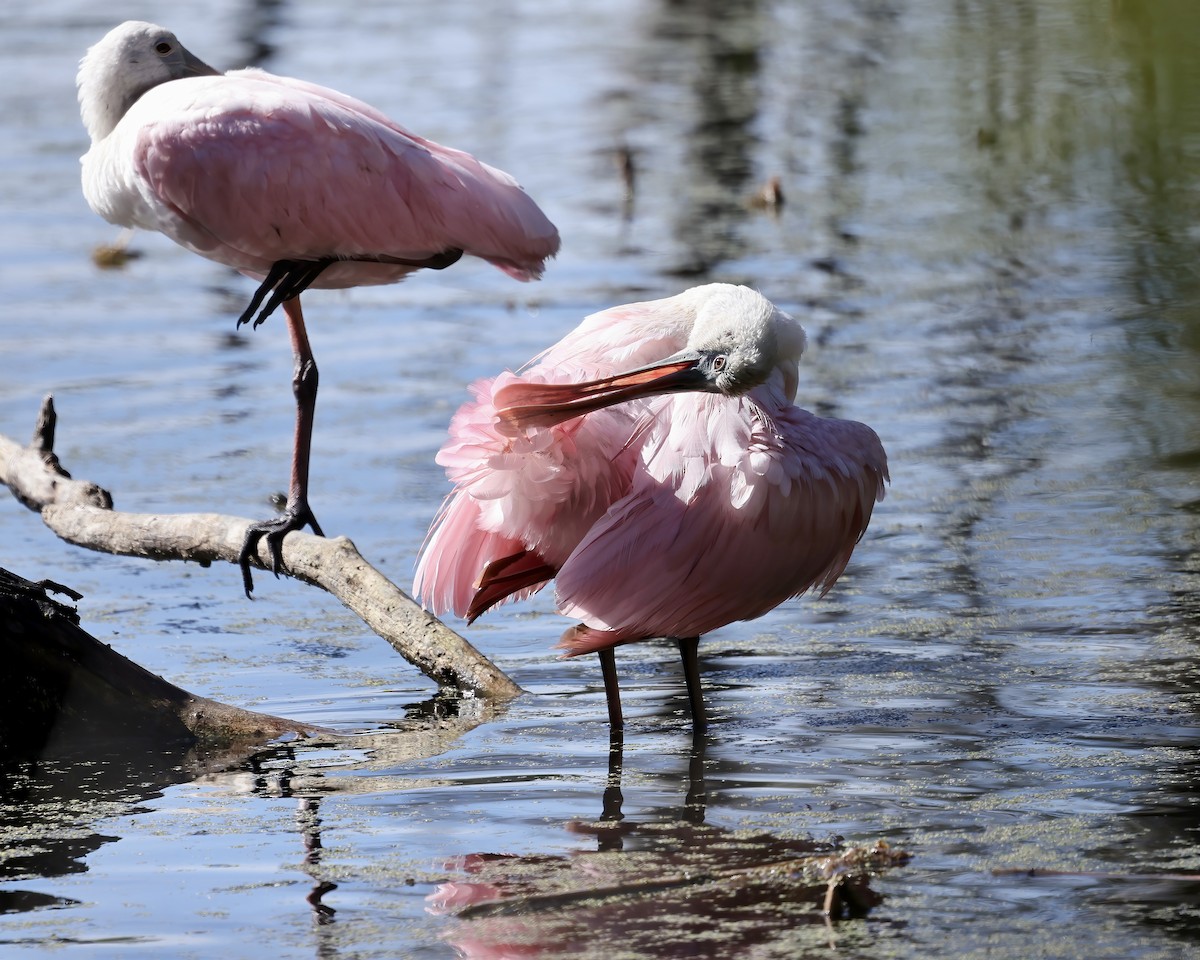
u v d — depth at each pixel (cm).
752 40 4300
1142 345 1916
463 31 4456
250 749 937
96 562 1344
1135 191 2464
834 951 650
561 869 741
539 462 912
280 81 1224
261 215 1167
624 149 2803
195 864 755
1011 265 2294
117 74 1235
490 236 1175
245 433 1667
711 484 938
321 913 697
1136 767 867
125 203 1226
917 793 835
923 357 1888
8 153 3009
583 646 932
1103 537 1312
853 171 2928
